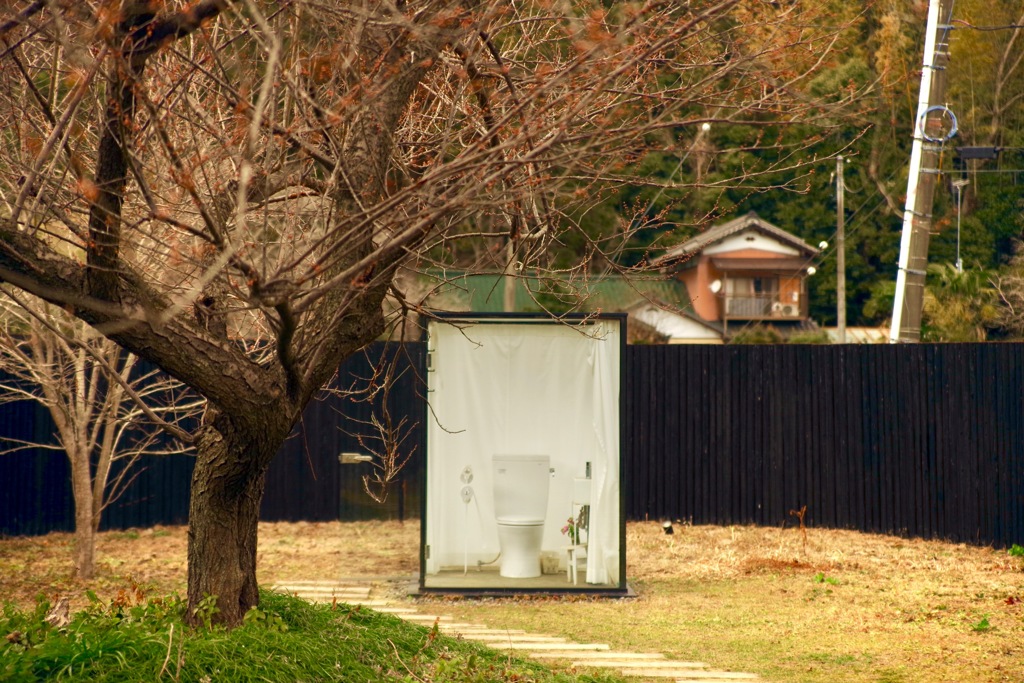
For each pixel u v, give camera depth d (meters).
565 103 6.37
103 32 4.86
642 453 20.23
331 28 6.30
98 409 18.42
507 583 13.76
